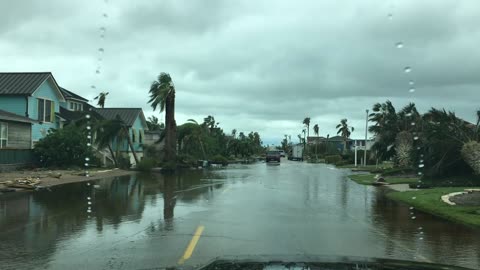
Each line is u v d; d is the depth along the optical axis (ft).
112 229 33.42
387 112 120.47
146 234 31.55
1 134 91.71
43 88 112.88
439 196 52.70
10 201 49.42
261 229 33.73
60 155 100.22
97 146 124.26
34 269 22.58
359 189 68.80
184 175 103.14
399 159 98.58
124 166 121.29
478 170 64.28
